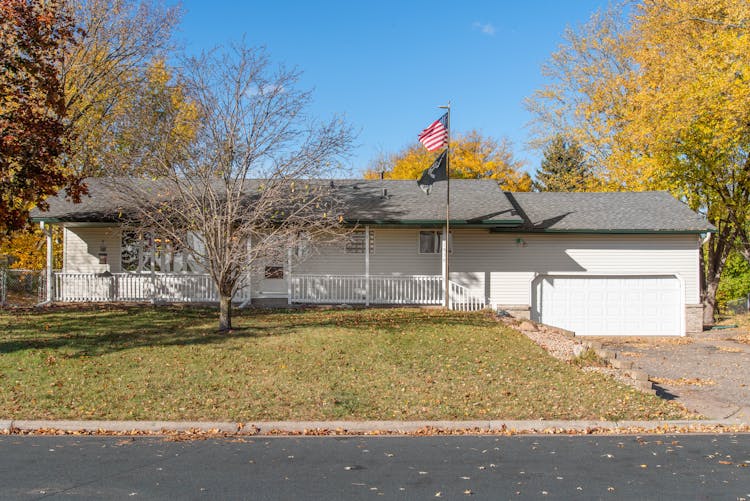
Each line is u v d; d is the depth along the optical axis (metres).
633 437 8.98
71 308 20.36
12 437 8.53
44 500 5.98
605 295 22.95
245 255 15.54
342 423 9.23
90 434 8.74
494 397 10.72
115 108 25.48
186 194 15.82
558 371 12.70
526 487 6.54
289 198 16.81
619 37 34.59
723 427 9.62
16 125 14.32
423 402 10.34
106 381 11.00
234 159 15.67
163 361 12.52
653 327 22.81
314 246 19.44
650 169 27.00
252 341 14.66
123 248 23.64
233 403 10.02
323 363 12.73
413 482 6.67
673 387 12.85
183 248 16.39
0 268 28.83
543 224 23.25
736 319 28.55
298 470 7.08
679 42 26.25
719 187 27.14
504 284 23.36
